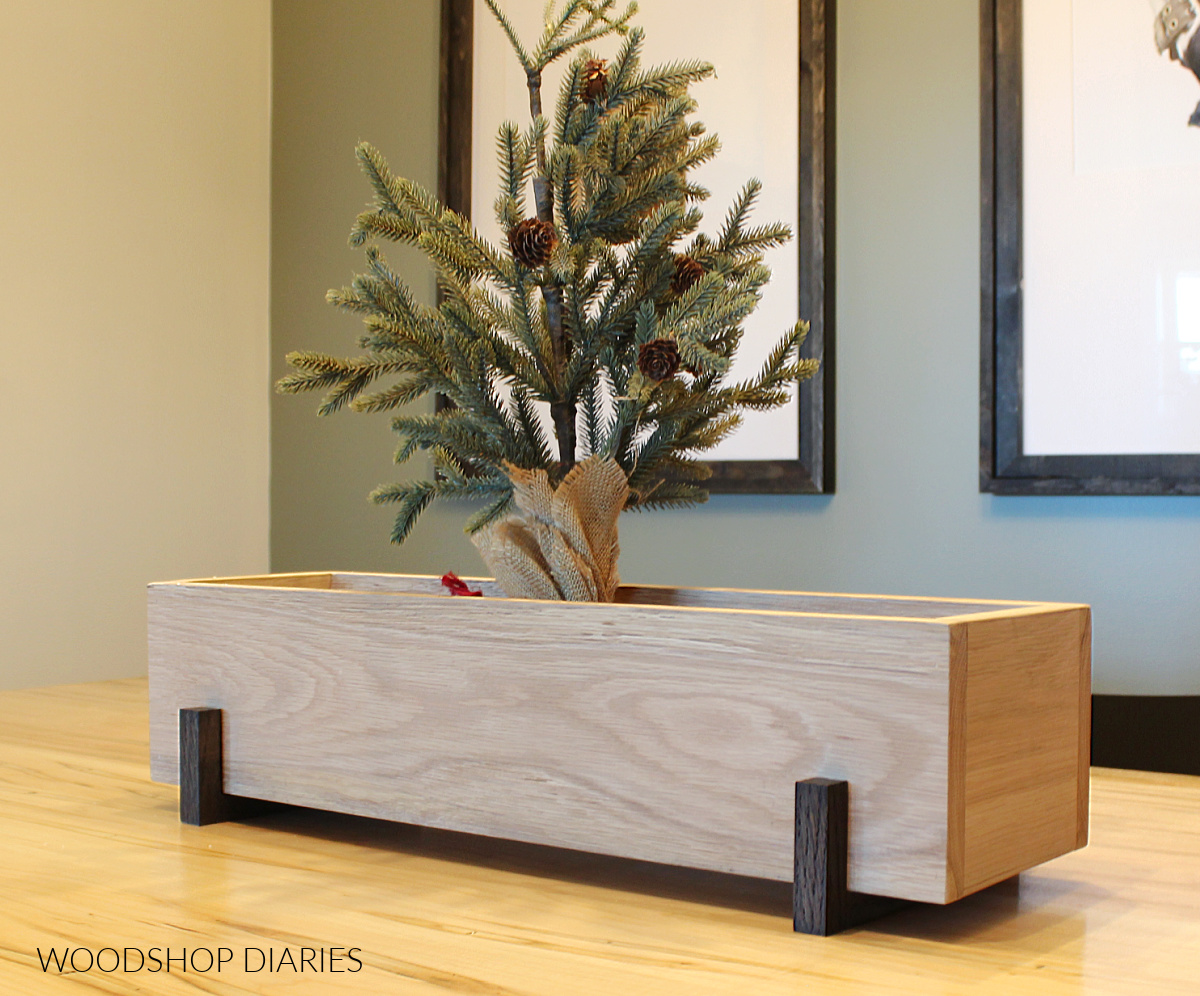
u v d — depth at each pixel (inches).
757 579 78.2
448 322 40.0
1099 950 28.4
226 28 95.7
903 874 28.3
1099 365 67.9
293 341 98.2
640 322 38.0
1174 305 66.3
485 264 39.9
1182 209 66.2
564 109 40.1
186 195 92.5
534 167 45.0
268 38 99.3
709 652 31.2
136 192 88.9
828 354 75.5
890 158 74.4
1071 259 68.7
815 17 75.4
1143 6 67.0
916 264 73.6
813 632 29.6
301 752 39.1
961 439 72.2
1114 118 67.7
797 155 76.3
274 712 39.9
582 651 33.3
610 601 39.0
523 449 41.2
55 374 83.4
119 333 87.7
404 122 92.7
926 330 73.3
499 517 42.6
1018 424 69.7
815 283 75.4
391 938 29.0
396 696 36.9
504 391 83.8
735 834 30.7
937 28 73.0
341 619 38.2
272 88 99.3
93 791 46.6
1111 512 67.9
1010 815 29.8
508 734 34.5
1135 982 26.2
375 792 37.3
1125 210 67.4
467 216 88.5
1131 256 67.3
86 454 85.4
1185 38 66.0
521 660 34.4
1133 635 67.3
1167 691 66.4
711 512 79.7
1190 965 27.3
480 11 88.2
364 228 40.6
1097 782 51.0
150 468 90.0
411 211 40.7
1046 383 69.2
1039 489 68.7
